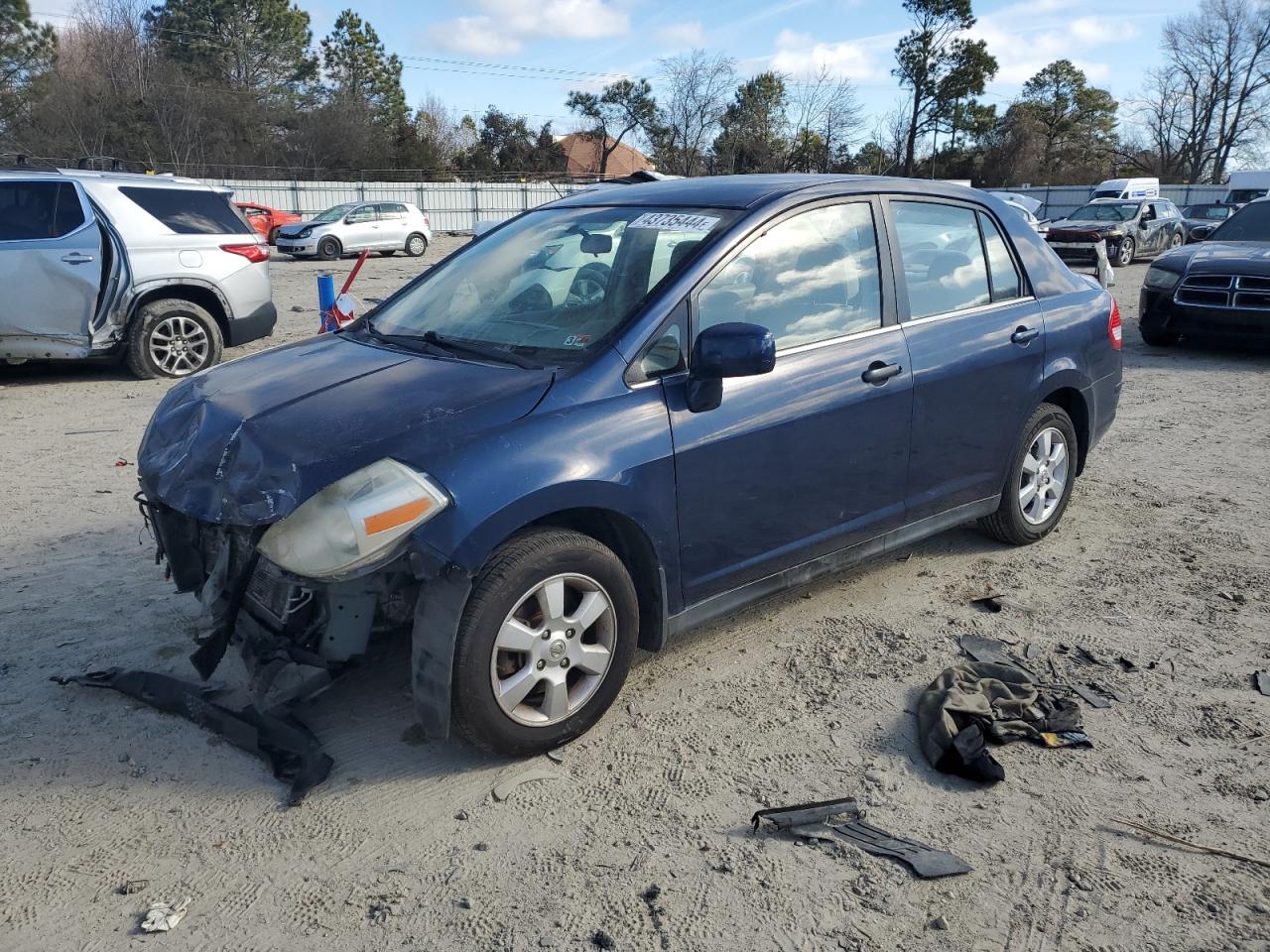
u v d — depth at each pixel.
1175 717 3.65
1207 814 3.10
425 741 3.48
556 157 59.94
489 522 3.03
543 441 3.18
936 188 4.66
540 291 3.95
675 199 4.15
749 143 41.25
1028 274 5.00
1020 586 4.81
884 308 4.25
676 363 3.55
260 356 4.15
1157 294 11.16
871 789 3.22
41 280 9.16
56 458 6.92
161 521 3.52
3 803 3.10
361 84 69.12
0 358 9.48
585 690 3.41
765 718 3.65
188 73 58.84
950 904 2.71
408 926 2.62
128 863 2.86
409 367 3.59
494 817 3.08
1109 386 5.48
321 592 3.12
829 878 2.81
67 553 5.09
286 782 3.23
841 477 4.05
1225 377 9.95
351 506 2.94
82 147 49.66
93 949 2.54
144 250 9.60
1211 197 46.66
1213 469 6.78
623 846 2.95
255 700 3.46
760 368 3.34
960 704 3.58
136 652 4.05
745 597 3.89
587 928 2.62
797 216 4.00
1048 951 2.55
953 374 4.43
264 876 2.81
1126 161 72.00
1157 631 4.34
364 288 19.14
